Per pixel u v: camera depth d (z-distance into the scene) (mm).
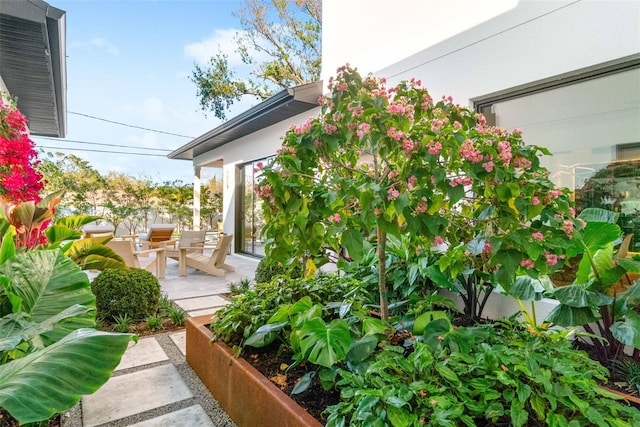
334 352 1744
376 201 1720
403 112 1764
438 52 3869
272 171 1874
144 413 2260
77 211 14961
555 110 3098
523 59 3154
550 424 1257
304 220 1854
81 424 2125
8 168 4098
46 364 1250
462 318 3279
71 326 2115
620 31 2617
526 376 1427
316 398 1861
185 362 3047
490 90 3398
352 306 2518
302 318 2070
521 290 2625
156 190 16828
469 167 1729
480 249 2111
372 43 4688
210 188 16031
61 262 2498
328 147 1966
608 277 2250
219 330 2531
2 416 2041
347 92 2006
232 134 8188
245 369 2105
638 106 2668
